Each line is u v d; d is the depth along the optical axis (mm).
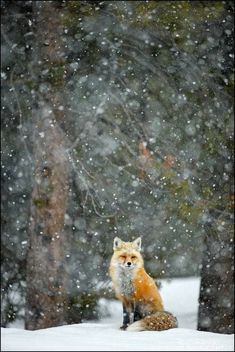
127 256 12180
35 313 16828
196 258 23250
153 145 17031
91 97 17922
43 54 16875
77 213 18797
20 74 18219
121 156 17703
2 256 19266
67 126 16953
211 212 17406
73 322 18359
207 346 8531
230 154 17516
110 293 19375
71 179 18109
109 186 18406
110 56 17203
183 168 16609
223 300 18328
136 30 16953
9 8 18281
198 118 17172
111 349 7887
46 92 16688
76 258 19797
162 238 19000
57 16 16922
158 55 17125
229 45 17438
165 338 9281
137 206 18797
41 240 16938
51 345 8117
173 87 17141
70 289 19641
